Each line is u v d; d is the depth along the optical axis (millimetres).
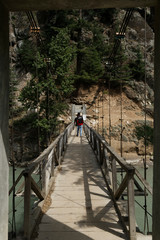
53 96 16719
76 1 1647
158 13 1642
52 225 2879
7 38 1754
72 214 3221
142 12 30703
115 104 25438
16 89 19422
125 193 3816
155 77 1666
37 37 7500
